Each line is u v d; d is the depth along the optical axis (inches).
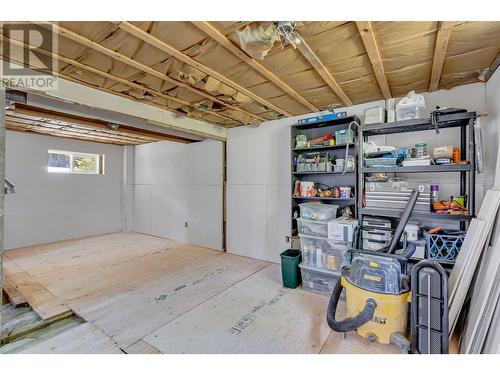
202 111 143.9
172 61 88.5
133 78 102.4
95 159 255.3
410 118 103.0
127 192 268.8
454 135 109.7
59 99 103.4
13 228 199.9
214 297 115.6
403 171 102.6
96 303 109.6
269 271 149.3
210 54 84.1
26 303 108.5
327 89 113.2
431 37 74.2
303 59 88.4
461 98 108.0
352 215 128.8
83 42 75.4
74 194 234.8
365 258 83.7
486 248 77.0
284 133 160.9
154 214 247.6
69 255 181.3
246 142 178.9
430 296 72.3
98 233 251.3
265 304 109.0
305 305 108.0
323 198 135.0
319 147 135.0
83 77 101.2
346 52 82.6
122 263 163.5
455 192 109.4
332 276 116.4
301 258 131.5
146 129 166.1
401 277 79.5
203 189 206.1
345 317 98.1
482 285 71.9
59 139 223.6
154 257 176.9
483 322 65.7
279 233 163.8
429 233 96.8
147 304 109.0
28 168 207.3
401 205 103.3
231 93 115.9
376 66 89.4
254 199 174.9
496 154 90.6
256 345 81.7
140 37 73.0
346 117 127.0
